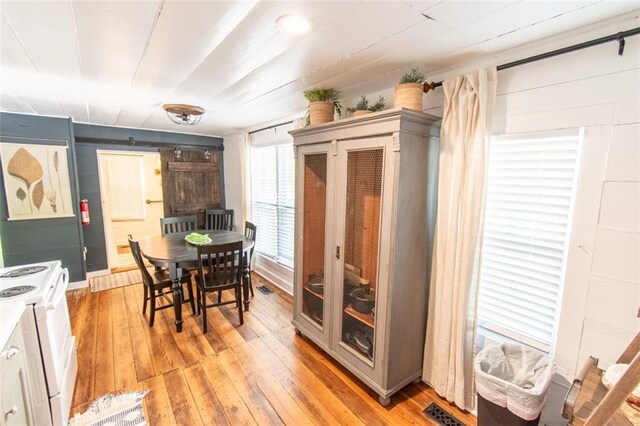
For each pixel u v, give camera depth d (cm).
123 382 210
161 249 305
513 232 174
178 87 235
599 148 140
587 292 148
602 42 133
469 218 173
